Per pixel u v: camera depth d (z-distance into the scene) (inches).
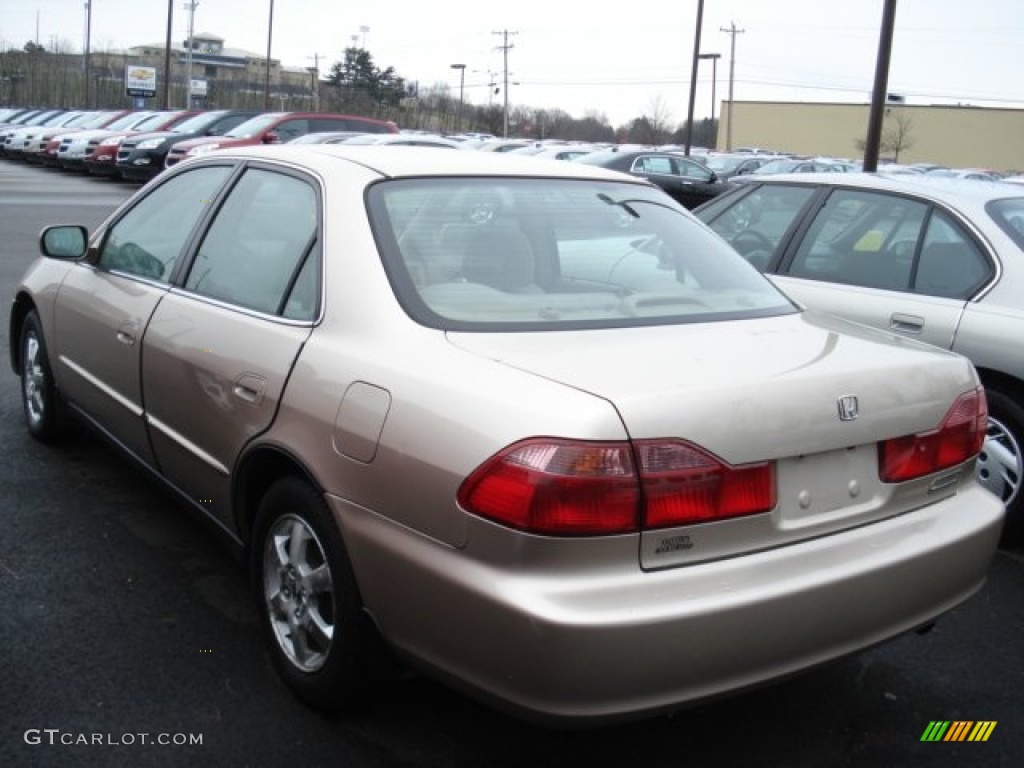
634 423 90.6
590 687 88.0
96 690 120.4
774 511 97.7
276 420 116.9
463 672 94.3
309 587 115.1
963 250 183.3
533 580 89.4
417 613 97.8
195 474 139.6
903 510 110.2
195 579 149.9
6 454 200.1
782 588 95.5
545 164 146.6
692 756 113.6
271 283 129.0
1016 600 157.1
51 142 1089.4
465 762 110.2
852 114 3024.1
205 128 904.3
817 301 196.1
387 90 3383.4
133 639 132.3
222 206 148.7
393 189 125.9
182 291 146.9
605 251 130.9
